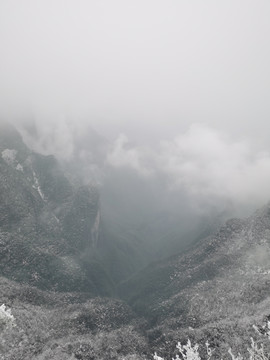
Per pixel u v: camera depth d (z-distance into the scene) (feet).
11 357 402.93
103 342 536.01
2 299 570.87
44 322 553.23
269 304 512.22
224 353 374.22
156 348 538.47
